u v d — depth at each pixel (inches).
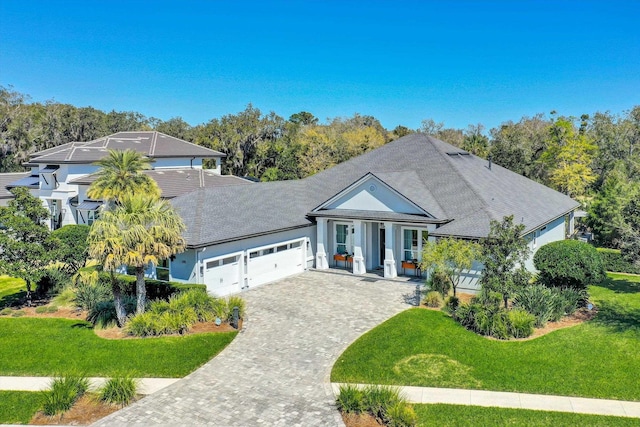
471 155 1514.5
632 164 1804.9
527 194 1330.0
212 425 497.7
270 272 1107.9
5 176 2164.1
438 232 1000.9
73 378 560.1
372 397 521.0
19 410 532.7
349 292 996.6
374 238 1206.3
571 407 518.3
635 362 614.2
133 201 758.5
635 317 789.9
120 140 1930.4
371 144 2923.2
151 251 744.3
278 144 2728.8
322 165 2672.2
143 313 765.3
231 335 749.3
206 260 943.7
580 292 853.8
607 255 1178.6
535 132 2608.3
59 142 2945.4
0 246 884.0
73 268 1004.6
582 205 1872.5
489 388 565.3
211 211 1067.3
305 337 743.7
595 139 2354.8
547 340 693.9
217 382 596.7
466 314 764.6
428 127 3629.4
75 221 1686.8
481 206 1062.4
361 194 1146.0
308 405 538.6
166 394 565.6
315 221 1218.6
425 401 537.6
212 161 2615.7
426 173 1251.8
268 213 1161.4
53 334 751.1
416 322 777.6
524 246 776.3
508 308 809.5
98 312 810.2
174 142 2001.7
